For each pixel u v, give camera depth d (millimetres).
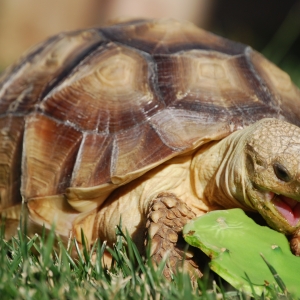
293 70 13359
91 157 5836
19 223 5824
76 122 6137
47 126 6297
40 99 6547
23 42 20156
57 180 5949
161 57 6441
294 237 5262
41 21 20156
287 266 4910
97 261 5086
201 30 7133
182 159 5879
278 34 17516
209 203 5910
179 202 5480
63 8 20156
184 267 5012
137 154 5629
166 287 4520
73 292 4434
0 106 6977
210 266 4668
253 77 6410
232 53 6707
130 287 4711
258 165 5328
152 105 5969
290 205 5355
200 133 5672
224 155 5711
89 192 5652
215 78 6242
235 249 4867
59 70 6789
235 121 5801
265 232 5234
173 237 5152
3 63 17672
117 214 5816
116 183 5582
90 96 6273
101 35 6984
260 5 20734
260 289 4559
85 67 6535
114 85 6258
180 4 20531
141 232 5688
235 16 20828
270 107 6098
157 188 5734
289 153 5188
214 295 4527
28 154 6270
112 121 5992
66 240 5953
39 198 5977
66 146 6059
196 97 5996
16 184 6266
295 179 5102
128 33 6918
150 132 5742
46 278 4730
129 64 6402
